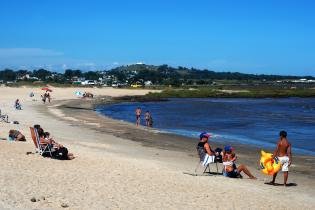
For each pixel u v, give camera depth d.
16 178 13.95
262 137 36.31
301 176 19.55
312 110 74.19
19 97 88.81
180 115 60.75
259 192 15.12
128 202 12.14
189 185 15.10
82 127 38.50
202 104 90.88
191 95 125.25
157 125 45.78
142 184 14.61
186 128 43.09
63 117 49.31
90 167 17.00
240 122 50.53
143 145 28.19
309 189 16.59
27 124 38.00
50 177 14.59
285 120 53.59
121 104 88.12
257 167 21.56
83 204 11.55
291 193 15.54
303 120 53.47
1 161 16.59
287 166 16.75
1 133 26.83
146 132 36.53
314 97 133.50
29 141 23.42
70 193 12.64
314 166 22.38
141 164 18.98
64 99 91.94
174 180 15.77
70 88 143.38
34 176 14.49
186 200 12.89
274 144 31.91
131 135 33.84
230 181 16.75
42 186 13.20
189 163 21.06
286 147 16.67
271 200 13.92
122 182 14.70
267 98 127.38
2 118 39.50
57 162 17.56
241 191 14.91
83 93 107.81
